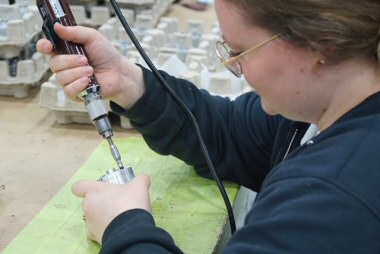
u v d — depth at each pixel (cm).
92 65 80
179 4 184
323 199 47
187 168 90
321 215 47
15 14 127
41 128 112
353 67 52
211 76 115
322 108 55
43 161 100
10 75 123
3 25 123
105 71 80
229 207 78
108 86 80
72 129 112
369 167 48
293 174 51
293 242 47
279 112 58
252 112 88
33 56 126
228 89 114
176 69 116
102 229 66
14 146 104
